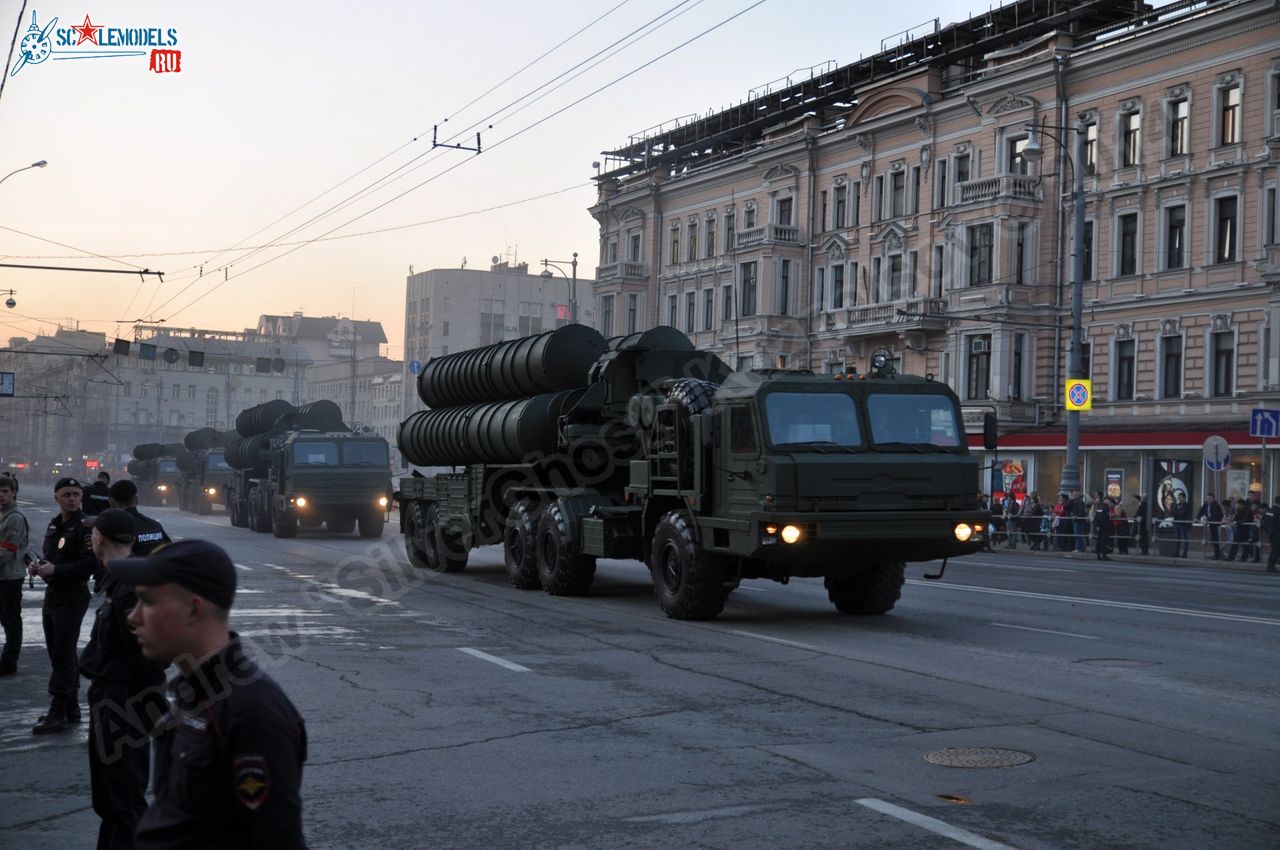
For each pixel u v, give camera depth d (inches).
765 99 2338.8
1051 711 349.1
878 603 590.2
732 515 540.7
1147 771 277.6
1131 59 1561.3
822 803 251.6
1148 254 1546.5
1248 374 1428.4
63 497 333.7
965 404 1689.2
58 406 5733.3
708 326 2281.0
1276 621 573.9
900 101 1903.3
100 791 217.6
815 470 515.5
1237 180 1444.4
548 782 270.5
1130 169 1565.0
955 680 402.6
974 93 1749.5
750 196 2202.3
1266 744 306.2
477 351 812.0
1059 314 1646.2
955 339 1718.8
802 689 385.7
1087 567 1053.8
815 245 2058.3
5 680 412.2
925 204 1838.1
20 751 310.0
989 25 1924.2
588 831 233.5
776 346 2066.9
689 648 478.0
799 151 2074.3
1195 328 1487.5
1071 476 1323.8
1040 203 1665.8
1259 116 1421.0
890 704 360.5
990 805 249.4
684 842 225.9
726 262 2228.1
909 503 527.5
